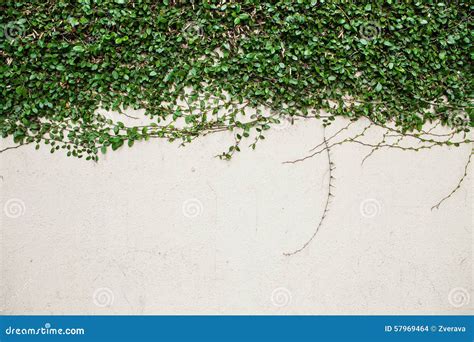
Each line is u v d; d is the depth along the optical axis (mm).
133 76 2477
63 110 2482
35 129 2492
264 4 2445
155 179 2543
